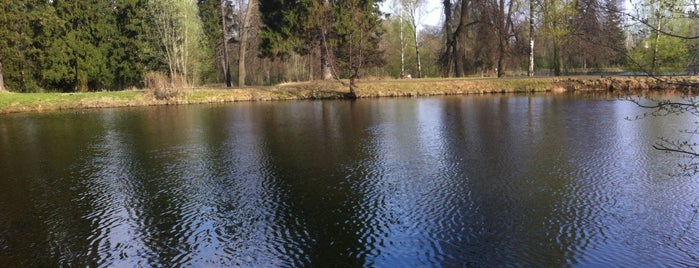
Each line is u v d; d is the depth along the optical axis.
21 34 34.78
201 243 7.77
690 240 7.41
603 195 9.46
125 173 12.15
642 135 15.16
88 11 37.34
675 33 5.78
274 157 13.47
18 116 26.14
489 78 35.06
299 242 7.70
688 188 9.74
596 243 7.39
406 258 7.05
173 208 9.40
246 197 9.93
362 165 12.24
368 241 7.66
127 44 39.00
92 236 8.17
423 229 8.05
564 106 23.19
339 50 36.81
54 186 11.18
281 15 38.56
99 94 31.61
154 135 17.88
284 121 20.80
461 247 7.35
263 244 7.67
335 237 7.85
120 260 7.27
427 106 24.92
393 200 9.48
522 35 37.16
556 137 15.22
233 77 55.59
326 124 19.48
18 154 15.02
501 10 35.62
